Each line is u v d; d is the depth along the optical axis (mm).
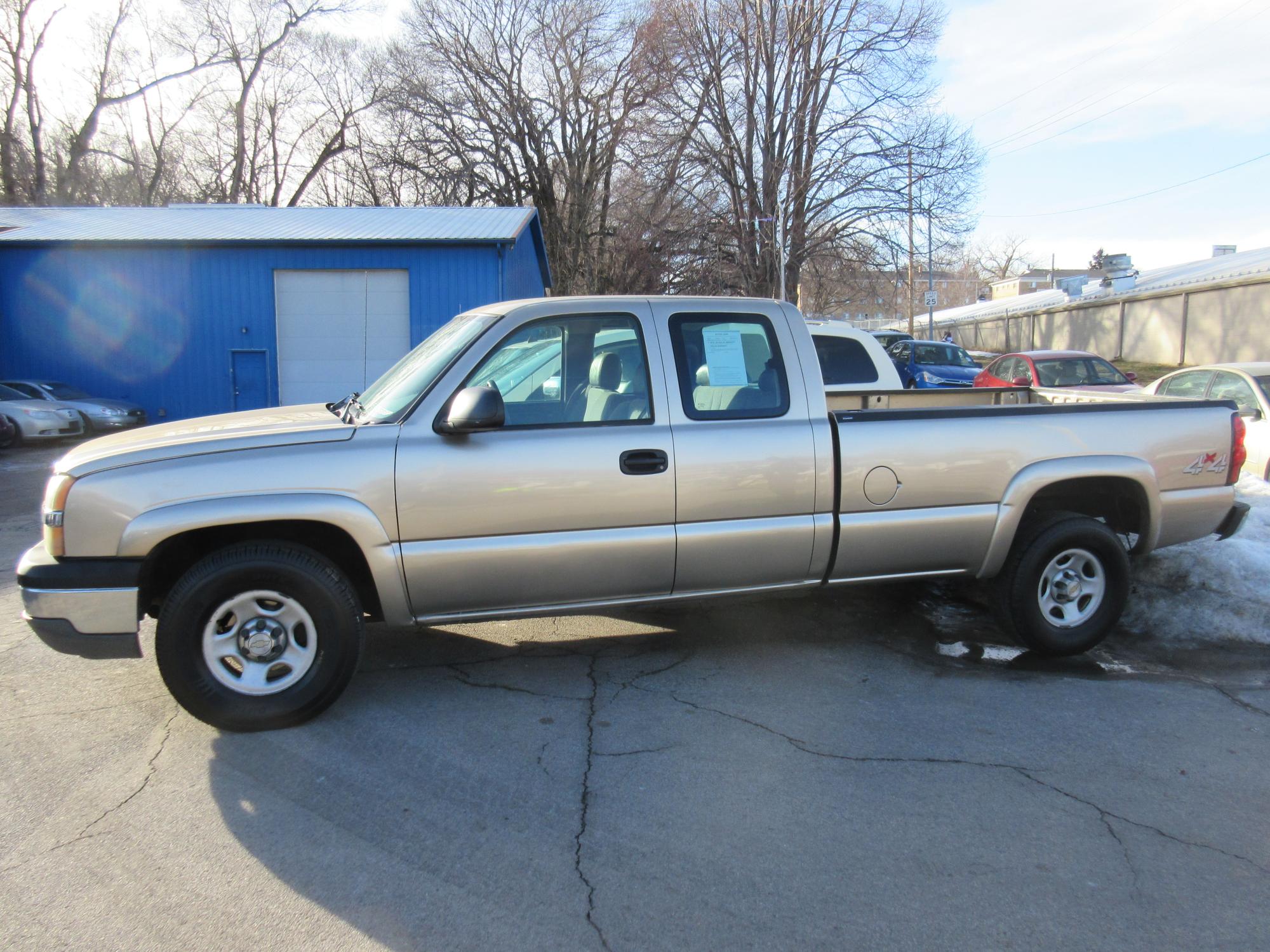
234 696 3818
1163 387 11195
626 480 4090
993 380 15203
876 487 4398
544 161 43656
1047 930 2602
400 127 42562
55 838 3082
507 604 4121
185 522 3666
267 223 20828
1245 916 2662
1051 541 4621
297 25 43594
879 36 30875
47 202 38750
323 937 2574
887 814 3230
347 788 3420
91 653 3725
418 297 19125
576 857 2973
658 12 33812
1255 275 25062
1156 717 4066
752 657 4805
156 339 19312
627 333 4281
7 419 15703
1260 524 6375
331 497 3795
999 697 4285
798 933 2588
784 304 4531
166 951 2514
